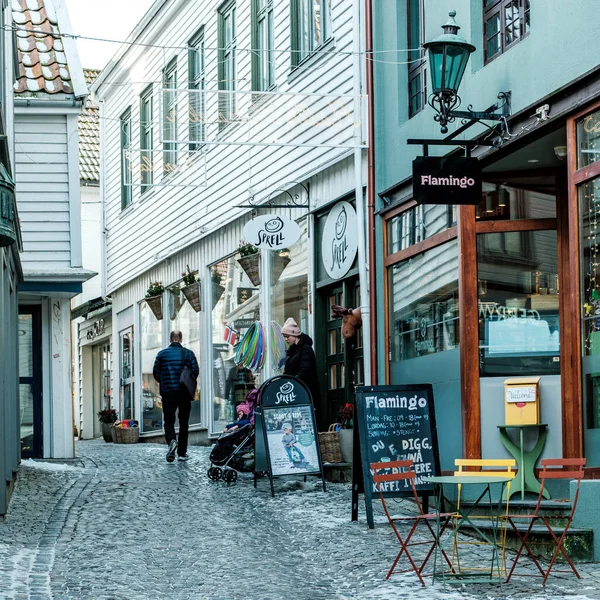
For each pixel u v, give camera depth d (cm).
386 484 1123
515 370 1195
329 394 1669
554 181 1208
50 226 1934
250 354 1769
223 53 2098
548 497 1141
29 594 822
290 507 1248
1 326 1155
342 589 868
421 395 1156
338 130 1581
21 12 2078
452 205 1248
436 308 1287
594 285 1009
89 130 3612
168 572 928
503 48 1184
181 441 1777
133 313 2664
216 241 2131
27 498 1319
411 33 1414
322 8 1659
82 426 3219
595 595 821
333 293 1664
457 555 920
